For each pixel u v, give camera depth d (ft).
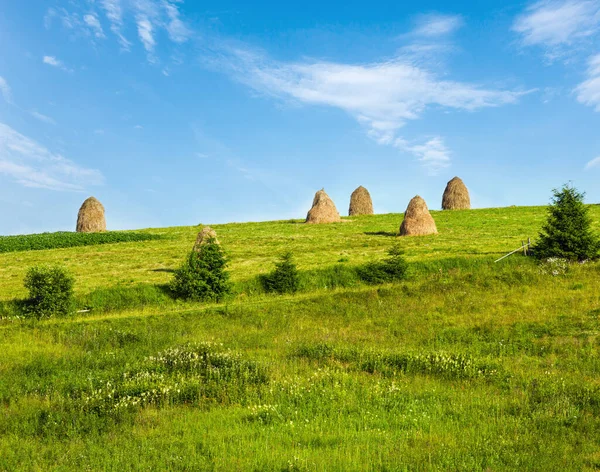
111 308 108.17
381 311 99.09
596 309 86.02
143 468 38.27
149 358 71.82
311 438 43.80
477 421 47.52
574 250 120.47
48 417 50.57
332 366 67.72
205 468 37.60
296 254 154.92
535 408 50.39
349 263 130.93
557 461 37.78
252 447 41.68
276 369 65.31
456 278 112.68
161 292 115.34
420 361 67.62
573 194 125.08
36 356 75.00
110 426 48.80
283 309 102.83
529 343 75.10
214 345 78.54
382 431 45.39
